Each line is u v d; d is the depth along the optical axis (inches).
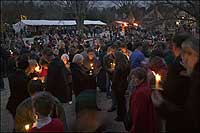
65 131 165.8
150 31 1032.2
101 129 143.6
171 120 147.6
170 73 156.2
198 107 126.5
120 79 329.7
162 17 665.0
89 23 2160.4
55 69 337.7
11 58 607.5
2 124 354.3
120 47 453.7
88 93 154.8
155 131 208.8
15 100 266.4
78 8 1636.3
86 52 442.9
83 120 142.6
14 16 2245.3
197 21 510.9
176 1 546.6
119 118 329.4
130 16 1785.2
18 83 262.8
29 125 190.1
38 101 164.9
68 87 355.9
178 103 149.9
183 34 158.9
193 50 140.3
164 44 367.6
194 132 139.9
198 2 513.3
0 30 1407.5
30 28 2027.6
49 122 163.8
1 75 582.6
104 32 1788.9
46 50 360.5
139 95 209.0
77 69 358.3
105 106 398.0
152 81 211.2
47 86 338.3
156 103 152.5
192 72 132.9
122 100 328.8
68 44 724.0
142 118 207.6
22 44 861.8
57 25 2058.3
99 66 420.5
